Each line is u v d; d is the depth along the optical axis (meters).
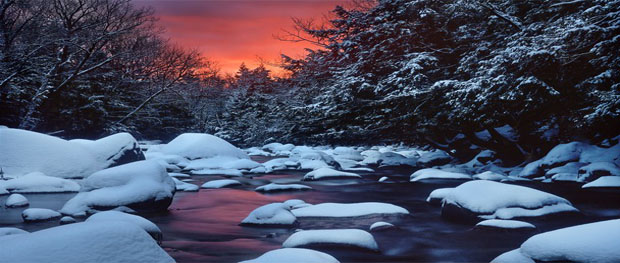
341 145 43.53
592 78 17.77
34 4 32.41
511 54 17.80
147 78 46.47
